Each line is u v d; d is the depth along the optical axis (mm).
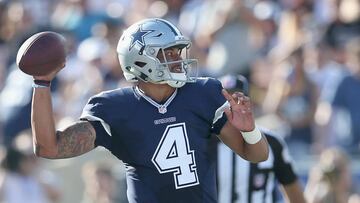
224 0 32188
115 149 14352
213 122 14453
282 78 29422
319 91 29297
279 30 32188
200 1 33281
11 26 33969
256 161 14703
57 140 13750
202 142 14344
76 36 33438
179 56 14445
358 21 31125
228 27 31531
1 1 34875
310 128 28859
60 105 30641
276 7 33031
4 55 33219
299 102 29047
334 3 31641
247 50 31219
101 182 27578
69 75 31594
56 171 27938
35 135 13609
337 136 28688
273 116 29141
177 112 14266
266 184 18969
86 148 14055
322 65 30016
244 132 14312
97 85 30328
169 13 33344
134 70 14312
